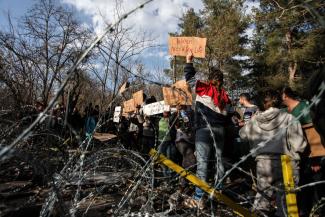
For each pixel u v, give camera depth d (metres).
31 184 4.11
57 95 1.20
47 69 10.49
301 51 19.94
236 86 31.09
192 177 2.75
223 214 3.25
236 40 27.86
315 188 3.97
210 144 3.99
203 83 4.16
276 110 3.60
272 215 3.40
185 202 3.53
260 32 23.83
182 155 5.64
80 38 12.22
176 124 5.35
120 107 7.97
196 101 4.16
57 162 2.84
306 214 4.01
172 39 4.55
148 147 6.77
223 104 4.11
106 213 3.22
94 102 11.53
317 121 2.62
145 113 6.79
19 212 2.96
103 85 9.09
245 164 4.77
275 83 23.84
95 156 2.63
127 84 5.24
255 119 3.72
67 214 2.06
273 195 3.45
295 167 3.49
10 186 4.09
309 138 3.80
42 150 3.23
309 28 20.11
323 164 3.96
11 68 9.70
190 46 4.46
